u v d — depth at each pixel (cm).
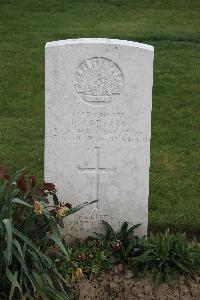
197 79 510
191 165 382
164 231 321
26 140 409
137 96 292
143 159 299
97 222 306
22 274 260
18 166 373
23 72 516
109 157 299
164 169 377
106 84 291
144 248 291
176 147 404
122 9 722
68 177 301
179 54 567
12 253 257
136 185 302
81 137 296
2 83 495
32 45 582
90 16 689
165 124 435
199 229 322
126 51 287
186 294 277
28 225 265
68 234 306
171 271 284
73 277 280
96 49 287
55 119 294
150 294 277
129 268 288
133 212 305
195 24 669
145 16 696
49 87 291
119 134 296
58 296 263
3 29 629
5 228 254
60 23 659
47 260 264
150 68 289
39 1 740
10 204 259
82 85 291
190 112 453
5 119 439
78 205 292
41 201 268
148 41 605
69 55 287
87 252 291
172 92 484
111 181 302
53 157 299
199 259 288
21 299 258
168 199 344
